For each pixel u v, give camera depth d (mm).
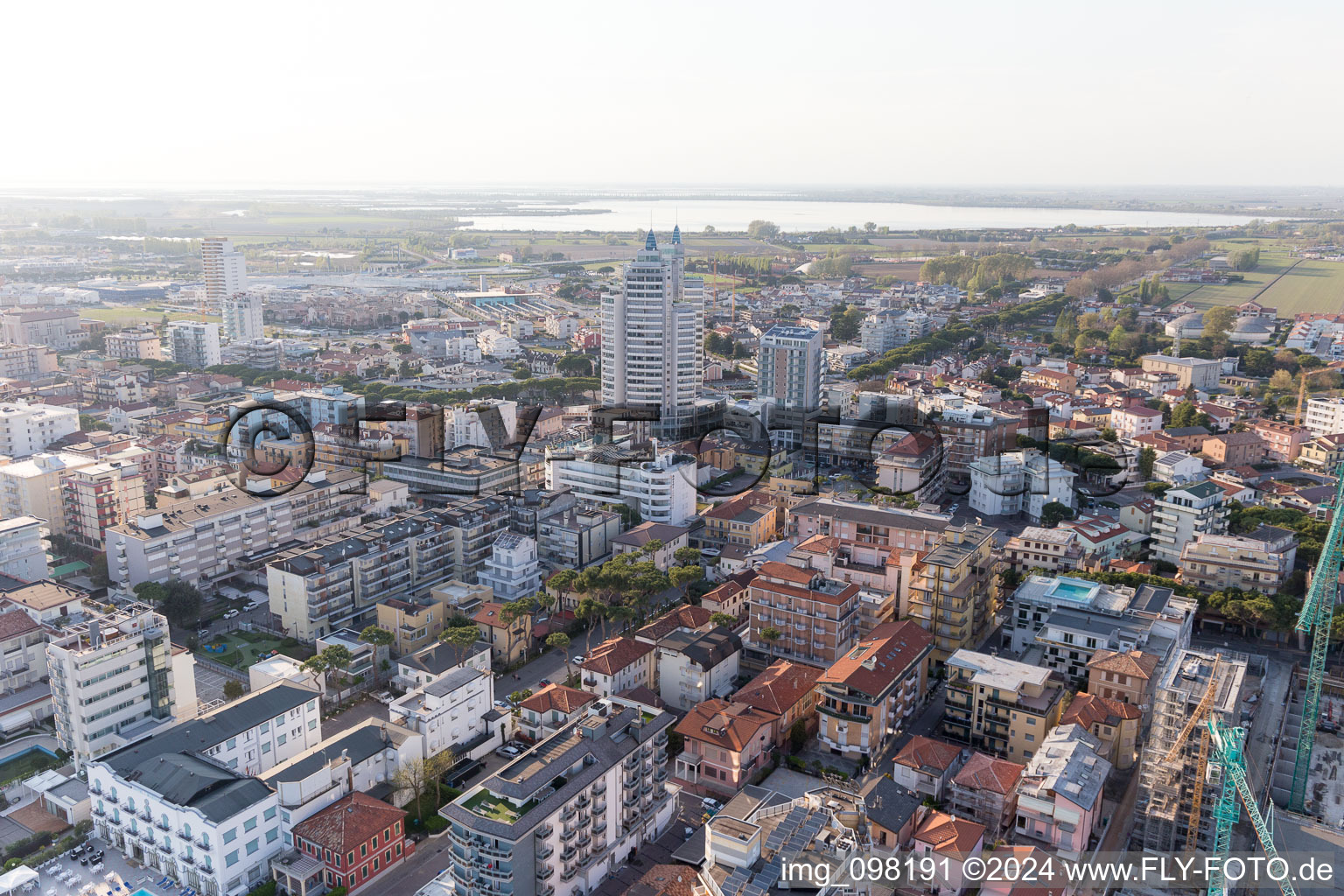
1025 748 159750
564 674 191875
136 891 131500
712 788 154250
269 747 153375
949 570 189500
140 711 164750
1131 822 144625
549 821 122062
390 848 136250
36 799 154375
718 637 185750
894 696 167625
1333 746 177500
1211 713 140750
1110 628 181625
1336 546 171875
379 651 193375
